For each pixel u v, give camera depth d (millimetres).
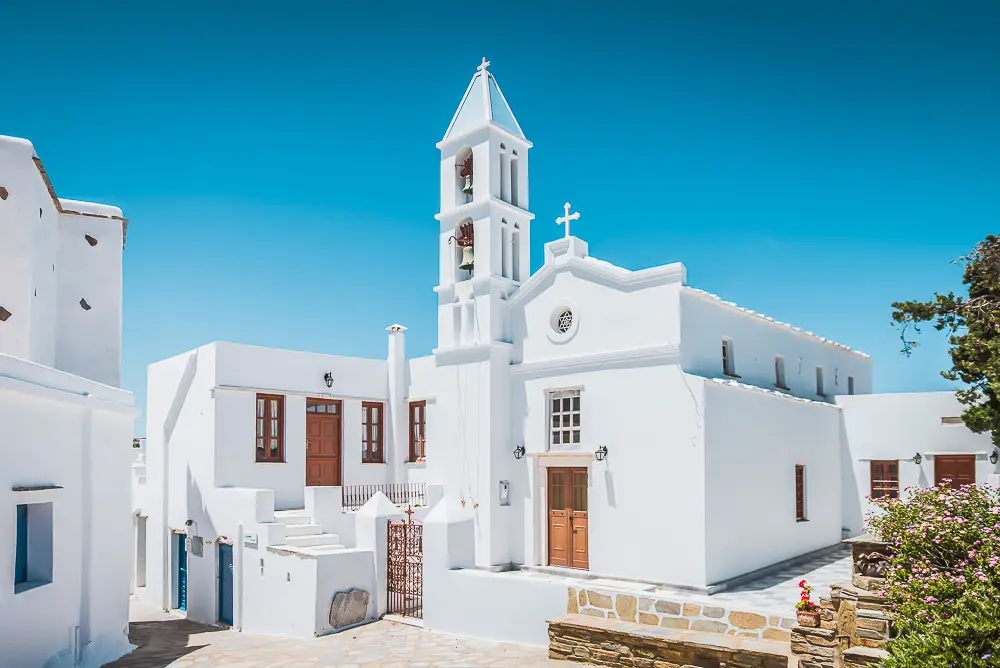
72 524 12672
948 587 8312
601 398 17156
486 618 13523
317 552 15148
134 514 23938
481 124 19656
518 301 19203
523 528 18266
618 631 11094
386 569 15758
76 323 18516
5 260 15375
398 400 22625
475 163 19969
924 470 20594
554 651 11836
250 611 16812
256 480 19766
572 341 18000
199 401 19875
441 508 14703
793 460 18938
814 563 18500
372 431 22719
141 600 22578
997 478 18516
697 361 16609
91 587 13289
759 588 15469
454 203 20391
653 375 16312
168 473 21344
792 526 18516
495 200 19500
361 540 15984
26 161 15703
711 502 15359
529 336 18906
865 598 9273
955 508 9500
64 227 18594
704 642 10258
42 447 11602
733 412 16422
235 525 17719
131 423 15414
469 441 18906
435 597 14375
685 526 15398
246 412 19812
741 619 10695
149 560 22031
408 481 22016
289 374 20719
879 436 21312
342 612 14953
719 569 15406
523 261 20328
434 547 14492
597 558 16828
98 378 18625
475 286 19453
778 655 9641
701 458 15312
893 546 9469
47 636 11656
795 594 14758
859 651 8766
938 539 8930
